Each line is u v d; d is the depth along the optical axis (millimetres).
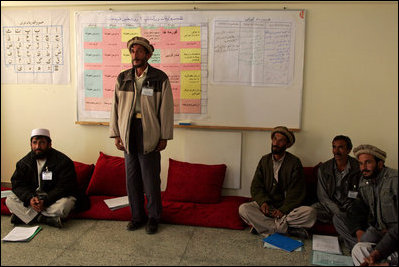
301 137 3701
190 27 3727
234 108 3754
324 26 3543
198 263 2684
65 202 3275
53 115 4141
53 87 4090
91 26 3902
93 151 4117
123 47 3873
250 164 3814
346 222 2848
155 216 3258
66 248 2898
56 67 4055
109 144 4078
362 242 2557
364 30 3486
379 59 3496
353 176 3094
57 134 4156
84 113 4039
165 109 3152
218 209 3480
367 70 3525
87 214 3457
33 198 3248
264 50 3639
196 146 3869
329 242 2977
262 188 3338
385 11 3434
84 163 4141
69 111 4098
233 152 3805
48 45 4039
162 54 3803
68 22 3967
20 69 4129
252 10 3615
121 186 3842
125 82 3188
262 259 2742
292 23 3568
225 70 3719
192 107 3816
